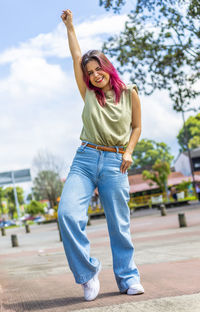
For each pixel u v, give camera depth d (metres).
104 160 2.79
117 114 2.83
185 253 6.14
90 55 2.85
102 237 13.67
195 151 66.56
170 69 15.45
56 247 12.34
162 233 11.87
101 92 2.86
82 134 2.90
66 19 3.16
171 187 52.41
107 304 2.56
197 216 17.80
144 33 14.80
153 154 81.88
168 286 3.10
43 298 3.34
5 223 65.81
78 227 2.64
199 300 2.38
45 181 53.97
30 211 65.94
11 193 102.81
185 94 15.64
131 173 63.31
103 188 2.82
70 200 2.67
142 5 12.42
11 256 10.93
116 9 12.45
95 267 2.71
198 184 41.16
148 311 2.24
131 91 2.91
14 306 3.09
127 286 2.82
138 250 7.72
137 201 51.19
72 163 2.86
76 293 3.34
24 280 5.04
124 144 2.87
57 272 5.54
